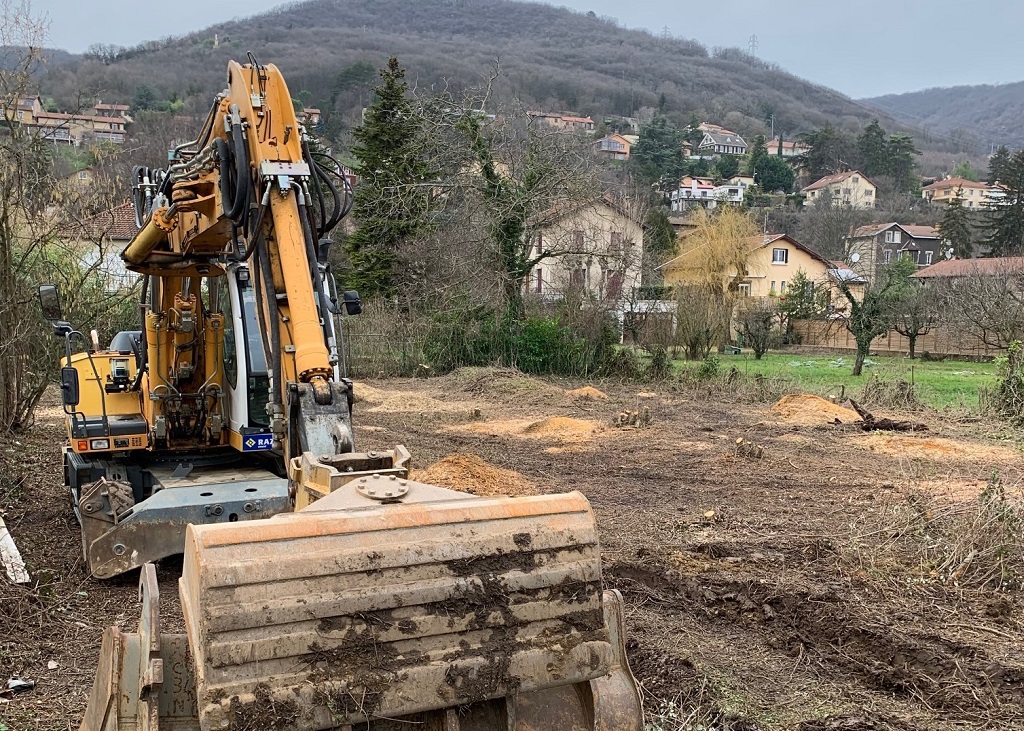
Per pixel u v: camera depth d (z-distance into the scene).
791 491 11.48
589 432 16.44
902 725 5.16
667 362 26.67
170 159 7.54
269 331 6.18
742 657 6.16
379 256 33.16
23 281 12.96
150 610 3.51
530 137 28.83
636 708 3.82
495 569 3.51
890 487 11.62
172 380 8.50
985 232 72.06
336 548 3.35
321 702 3.14
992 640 6.35
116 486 7.68
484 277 28.14
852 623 6.56
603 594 3.79
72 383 8.39
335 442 5.62
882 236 88.19
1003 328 32.94
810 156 126.31
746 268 49.34
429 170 31.56
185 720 3.50
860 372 29.38
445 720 3.39
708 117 155.00
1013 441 15.29
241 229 6.54
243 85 6.27
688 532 9.38
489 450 14.77
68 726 5.00
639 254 34.81
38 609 6.58
